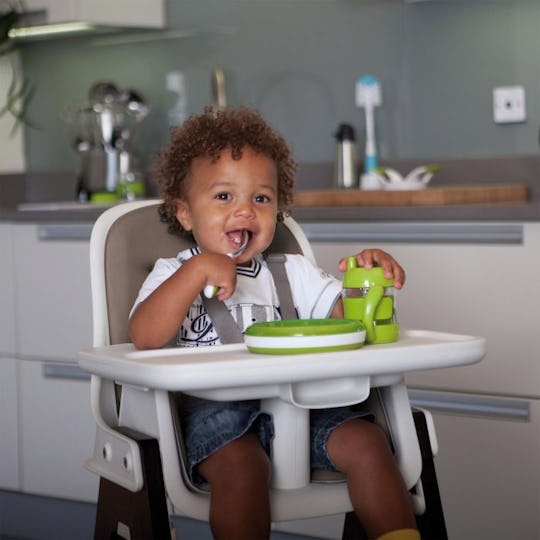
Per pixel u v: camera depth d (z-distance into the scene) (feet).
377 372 4.94
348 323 5.10
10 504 10.46
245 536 4.91
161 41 11.97
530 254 8.25
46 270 10.03
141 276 6.01
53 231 10.00
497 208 8.32
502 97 10.36
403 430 5.51
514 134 10.36
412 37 10.75
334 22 11.11
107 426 5.46
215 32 11.70
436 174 10.66
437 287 8.63
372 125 10.80
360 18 10.98
